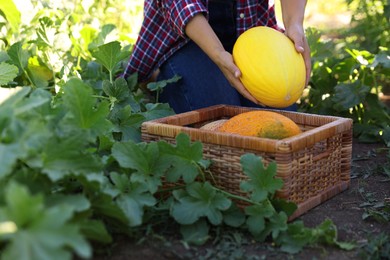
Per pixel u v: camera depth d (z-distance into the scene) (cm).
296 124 250
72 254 184
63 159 180
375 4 484
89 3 391
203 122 262
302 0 275
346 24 634
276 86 238
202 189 204
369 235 207
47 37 299
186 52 305
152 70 317
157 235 201
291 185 217
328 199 241
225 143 216
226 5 304
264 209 201
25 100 182
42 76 300
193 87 302
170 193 225
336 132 235
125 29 428
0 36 317
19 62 287
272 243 202
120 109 259
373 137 325
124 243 198
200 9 262
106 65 283
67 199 175
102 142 224
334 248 201
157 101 300
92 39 357
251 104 312
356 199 243
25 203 147
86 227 177
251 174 202
